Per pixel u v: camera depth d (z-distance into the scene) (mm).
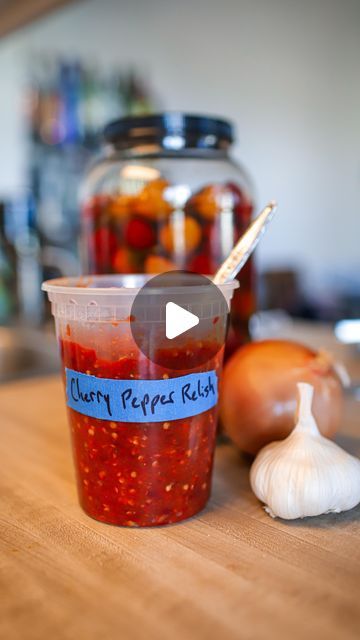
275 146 2170
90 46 1666
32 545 291
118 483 304
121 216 474
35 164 1604
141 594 245
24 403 565
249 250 324
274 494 309
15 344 821
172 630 220
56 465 405
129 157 496
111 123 500
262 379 381
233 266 324
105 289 283
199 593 245
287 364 387
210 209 465
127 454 299
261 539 293
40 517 323
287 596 242
